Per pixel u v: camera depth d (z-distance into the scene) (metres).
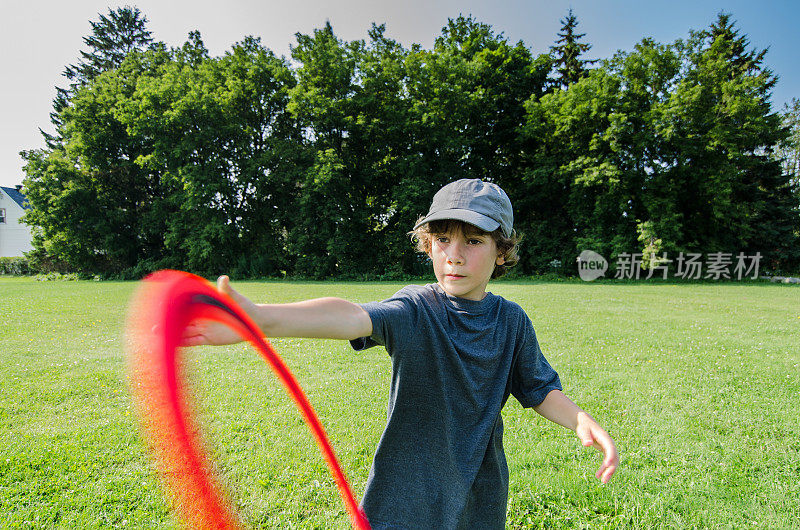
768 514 2.85
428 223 1.33
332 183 25.02
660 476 3.28
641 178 23.78
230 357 6.52
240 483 3.08
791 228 25.66
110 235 26.56
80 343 7.46
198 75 27.89
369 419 4.24
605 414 4.40
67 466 3.34
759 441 3.84
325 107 24.34
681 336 8.05
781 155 36.44
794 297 15.05
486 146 27.88
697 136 22.94
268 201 27.88
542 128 25.44
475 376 1.29
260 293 15.86
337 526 2.69
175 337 0.62
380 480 1.27
